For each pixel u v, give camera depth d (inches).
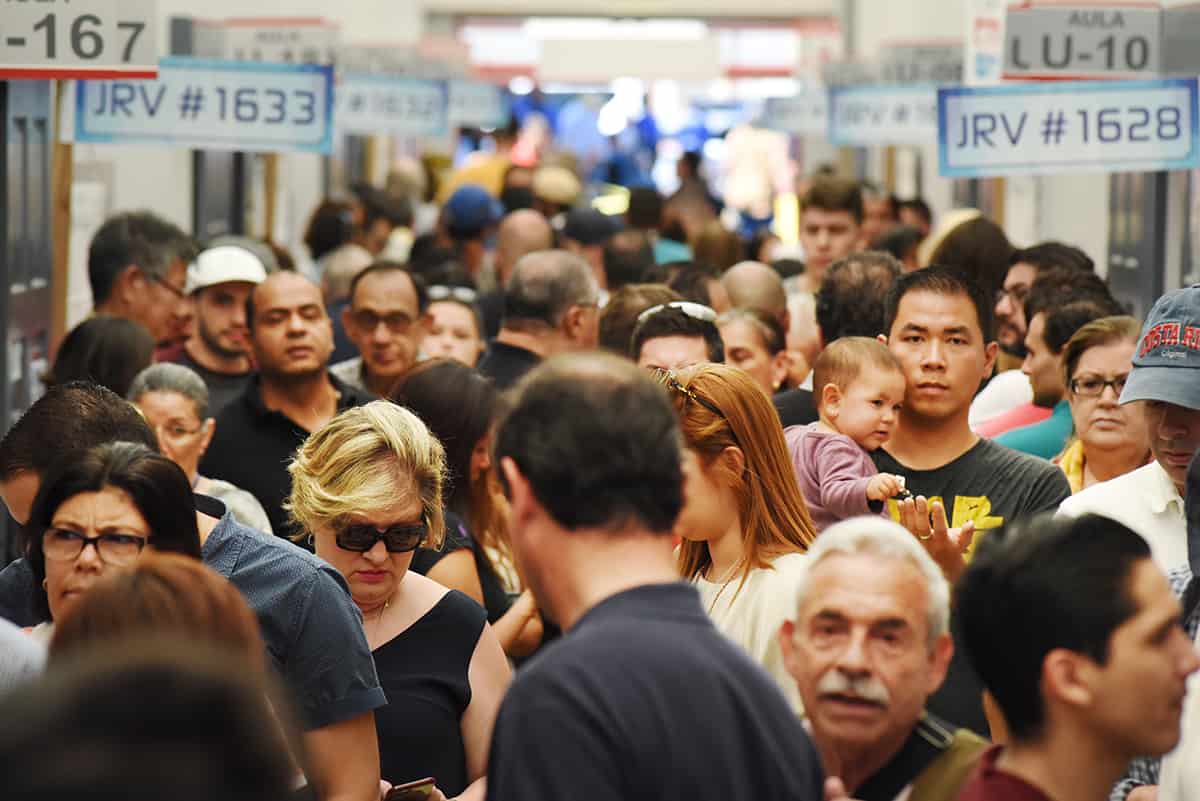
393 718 427.5
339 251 1006.4
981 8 928.3
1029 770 282.2
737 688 270.1
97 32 631.8
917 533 439.8
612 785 256.4
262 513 578.2
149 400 565.6
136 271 799.1
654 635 267.3
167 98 860.6
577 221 1206.9
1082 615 274.1
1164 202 882.1
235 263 788.0
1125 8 804.0
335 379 677.3
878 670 289.1
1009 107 793.6
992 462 514.9
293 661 384.2
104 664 175.5
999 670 281.9
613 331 681.6
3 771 163.3
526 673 266.5
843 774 298.0
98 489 348.5
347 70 1576.0
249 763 174.6
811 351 846.5
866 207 1425.9
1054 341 623.2
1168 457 438.3
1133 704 275.7
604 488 272.1
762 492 402.6
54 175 876.6
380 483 416.2
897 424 520.1
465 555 515.8
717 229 1208.2
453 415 541.6
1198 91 777.6
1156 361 434.0
